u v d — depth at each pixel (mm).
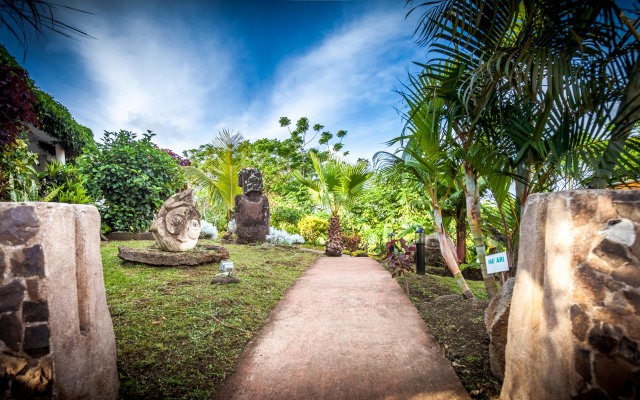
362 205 11531
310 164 22406
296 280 5164
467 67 2734
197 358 2316
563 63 2021
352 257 8656
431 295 4387
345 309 3631
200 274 4582
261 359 2404
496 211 4695
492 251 5344
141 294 3457
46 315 1402
